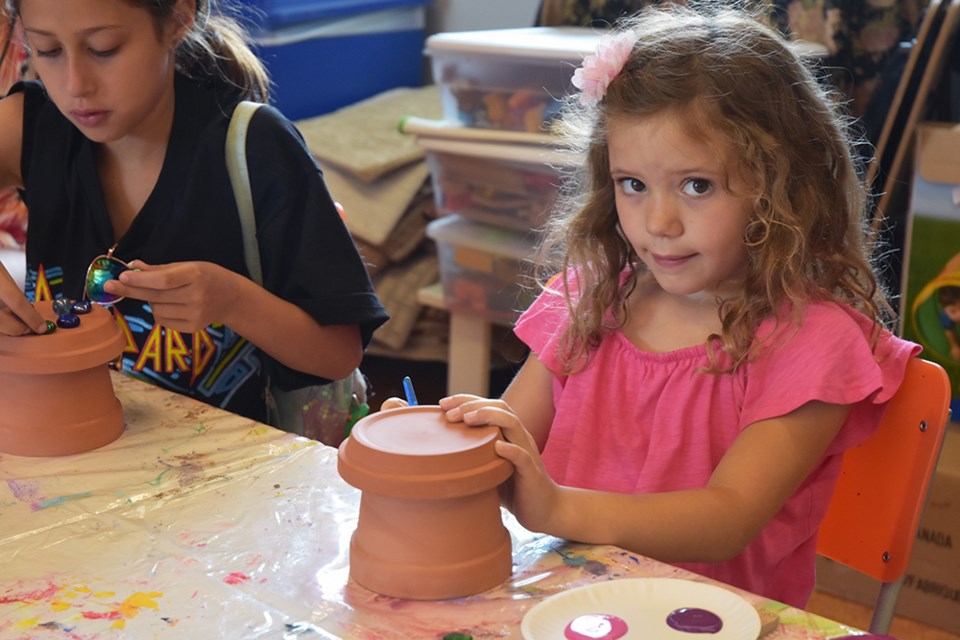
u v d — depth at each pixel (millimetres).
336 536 896
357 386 1518
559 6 2633
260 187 1312
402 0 3334
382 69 3379
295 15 2998
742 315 1094
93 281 1181
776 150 1062
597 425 1195
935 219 1900
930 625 1867
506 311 2514
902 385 1091
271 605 800
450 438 839
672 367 1157
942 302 1926
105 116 1194
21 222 1953
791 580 1161
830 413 1057
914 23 2139
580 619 758
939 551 1834
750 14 1240
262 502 954
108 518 929
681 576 837
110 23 1147
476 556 819
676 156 1043
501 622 779
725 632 739
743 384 1112
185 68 1357
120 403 1135
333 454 1048
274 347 1294
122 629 767
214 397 1386
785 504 1121
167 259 1338
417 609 797
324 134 2930
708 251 1066
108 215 1343
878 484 1110
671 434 1141
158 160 1332
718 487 1006
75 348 1043
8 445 1057
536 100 2311
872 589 1908
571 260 1236
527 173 2350
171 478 1002
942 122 2090
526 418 1265
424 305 2863
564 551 881
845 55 2193
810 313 1084
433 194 2889
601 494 934
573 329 1223
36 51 1183
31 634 761
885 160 2125
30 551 875
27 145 1371
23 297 1041
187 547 880
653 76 1061
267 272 1344
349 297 1319
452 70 2383
